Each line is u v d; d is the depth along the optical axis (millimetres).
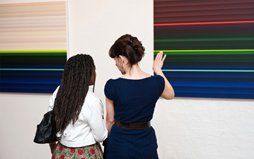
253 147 2162
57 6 2396
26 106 2621
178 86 2217
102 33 2348
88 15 2359
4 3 2537
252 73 2080
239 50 2086
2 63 2604
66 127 1699
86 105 1676
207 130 2236
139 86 1577
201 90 2178
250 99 2123
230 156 2213
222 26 2100
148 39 2252
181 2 2158
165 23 2201
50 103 1851
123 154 1588
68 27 2406
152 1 2211
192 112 2246
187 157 2295
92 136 1741
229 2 2070
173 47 2201
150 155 1613
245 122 2158
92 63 1771
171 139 2307
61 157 1734
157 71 1771
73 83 1693
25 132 2658
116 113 1638
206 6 2113
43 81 2512
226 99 2170
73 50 2428
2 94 2678
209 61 2145
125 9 2277
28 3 2469
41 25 2457
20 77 2568
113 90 1607
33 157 2670
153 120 2316
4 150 2736
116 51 1612
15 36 2541
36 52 2500
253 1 2031
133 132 1600
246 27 2061
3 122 2709
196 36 2152
